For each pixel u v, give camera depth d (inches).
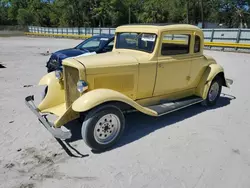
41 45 898.1
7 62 462.6
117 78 143.3
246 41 654.5
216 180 110.2
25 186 103.7
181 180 109.8
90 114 124.2
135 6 2295.8
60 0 2306.8
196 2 1665.8
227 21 1648.6
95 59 140.1
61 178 109.6
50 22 2657.5
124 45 176.6
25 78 319.6
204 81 194.4
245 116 188.1
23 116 182.1
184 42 172.6
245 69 396.2
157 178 110.9
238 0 1574.8
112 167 118.8
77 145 139.4
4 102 213.9
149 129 161.8
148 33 158.2
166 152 133.0
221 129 163.5
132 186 105.4
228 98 236.5
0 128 160.1
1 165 118.4
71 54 296.8
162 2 1898.4
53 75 170.1
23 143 140.8
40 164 120.1
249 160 126.3
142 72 153.0
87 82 132.0
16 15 2844.5
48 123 132.7
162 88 169.8
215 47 717.9
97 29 1322.6
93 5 2214.6
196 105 213.3
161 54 159.8
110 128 133.6
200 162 123.9
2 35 1804.9
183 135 153.6
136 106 138.9
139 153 131.6
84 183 106.7
